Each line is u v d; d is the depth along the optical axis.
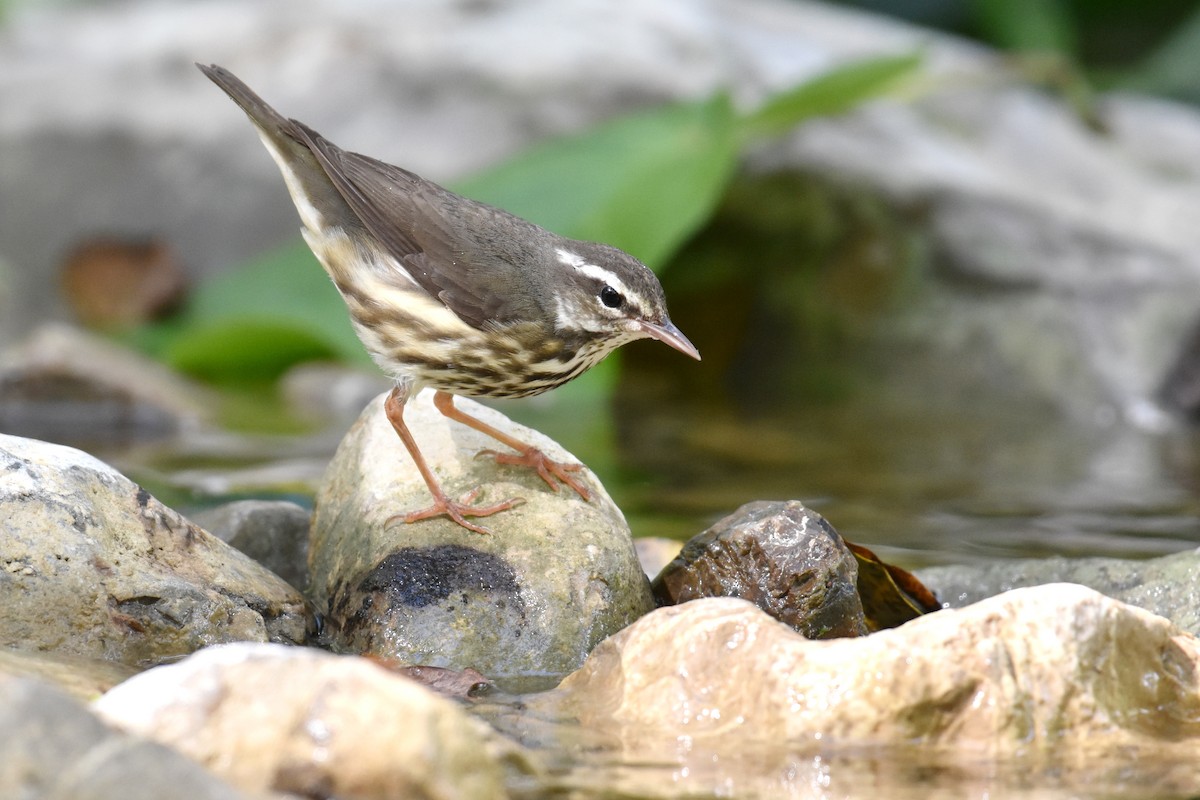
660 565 9.88
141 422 15.48
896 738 6.64
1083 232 18.12
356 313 10.07
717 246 19.16
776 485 13.05
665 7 20.31
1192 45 23.52
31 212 20.11
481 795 5.64
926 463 14.22
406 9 20.48
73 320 19.66
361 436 9.66
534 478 9.19
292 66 20.02
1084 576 9.21
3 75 20.55
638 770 6.27
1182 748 6.64
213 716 5.75
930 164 18.91
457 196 10.20
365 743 5.55
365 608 8.47
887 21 24.95
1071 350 17.36
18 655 7.25
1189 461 14.41
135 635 7.85
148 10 21.47
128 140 20.06
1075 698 6.74
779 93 17.33
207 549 8.52
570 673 8.01
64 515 7.87
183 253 19.91
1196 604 8.70
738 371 19.06
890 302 18.38
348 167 10.00
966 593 9.41
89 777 5.20
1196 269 17.66
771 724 6.73
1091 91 20.88
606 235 16.53
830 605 8.39
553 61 19.47
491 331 9.62
